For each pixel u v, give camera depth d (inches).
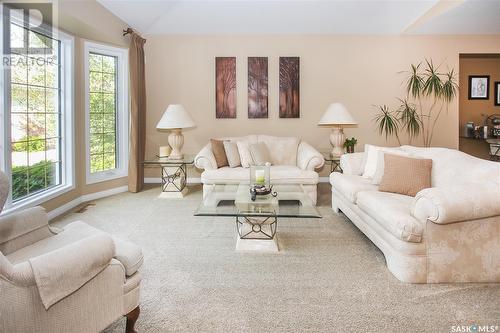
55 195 145.7
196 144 214.2
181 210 154.2
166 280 87.0
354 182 126.6
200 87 210.7
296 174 159.5
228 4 182.9
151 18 190.4
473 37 210.7
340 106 182.4
